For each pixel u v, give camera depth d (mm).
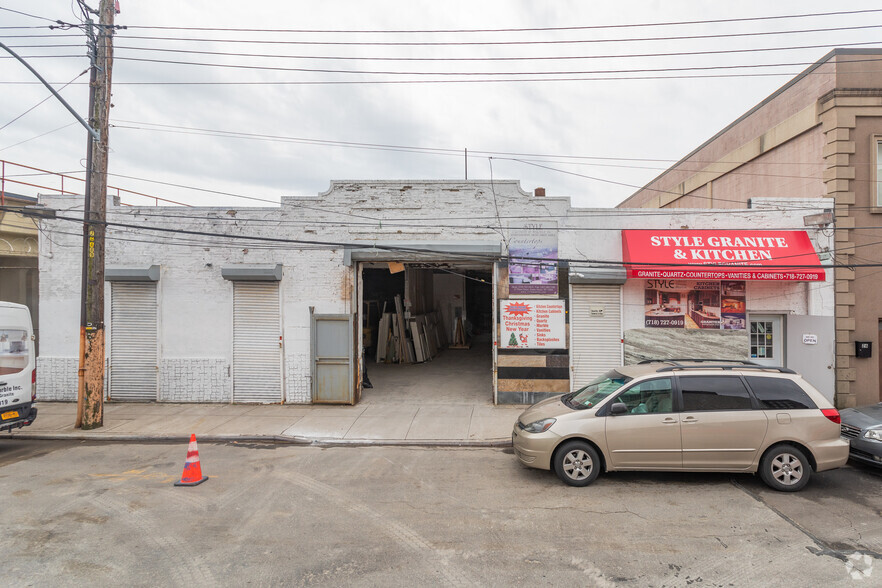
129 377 12516
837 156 11977
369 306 19812
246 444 9141
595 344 11914
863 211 11898
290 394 12258
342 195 12344
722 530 5336
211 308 12398
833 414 6621
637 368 7512
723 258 11266
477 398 12633
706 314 11836
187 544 5035
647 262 11312
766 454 6539
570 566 4570
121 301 12508
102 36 10000
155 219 12477
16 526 5484
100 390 10133
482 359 18141
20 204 15961
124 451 8648
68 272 12617
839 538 5156
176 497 6363
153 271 12203
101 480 7051
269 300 12336
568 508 5953
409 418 10812
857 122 12000
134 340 12508
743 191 16625
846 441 6590
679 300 11859
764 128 15250
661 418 6629
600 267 11836
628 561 4664
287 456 8336
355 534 5262
